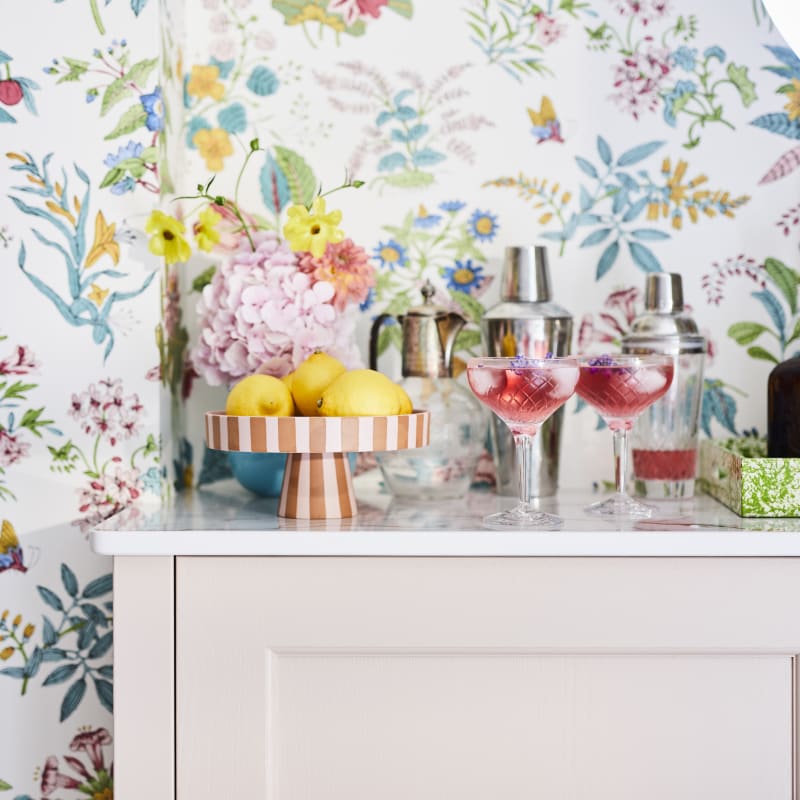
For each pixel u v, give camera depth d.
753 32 1.38
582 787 0.99
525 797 0.99
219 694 0.98
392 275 1.38
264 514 1.12
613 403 1.10
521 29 1.38
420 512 1.14
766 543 0.97
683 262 1.38
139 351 1.19
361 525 1.03
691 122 1.38
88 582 1.20
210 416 1.06
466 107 1.38
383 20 1.38
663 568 0.98
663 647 0.98
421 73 1.38
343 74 1.38
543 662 0.99
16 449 1.19
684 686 0.99
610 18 1.38
